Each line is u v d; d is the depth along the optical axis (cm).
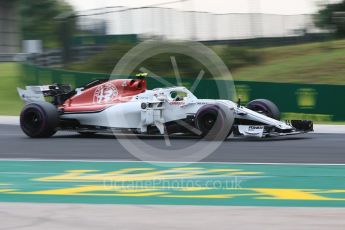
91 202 2025
